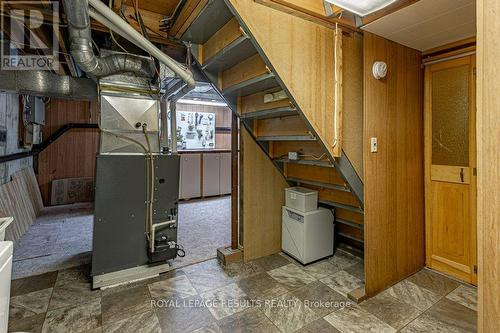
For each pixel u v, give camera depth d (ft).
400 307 6.98
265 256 10.13
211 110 22.88
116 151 8.11
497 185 2.75
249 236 9.77
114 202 7.86
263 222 10.08
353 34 7.29
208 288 7.90
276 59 5.90
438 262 8.77
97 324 6.30
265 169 10.05
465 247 8.11
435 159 8.70
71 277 8.45
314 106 6.48
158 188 8.45
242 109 8.91
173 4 7.16
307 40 6.34
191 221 14.79
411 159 8.51
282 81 6.02
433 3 5.79
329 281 8.30
